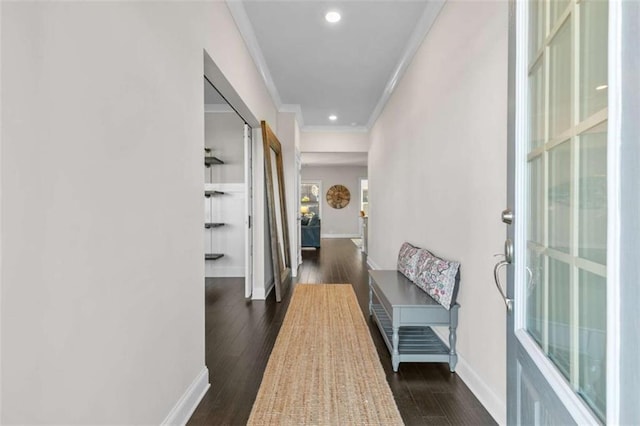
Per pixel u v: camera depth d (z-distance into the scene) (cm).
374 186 600
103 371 119
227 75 260
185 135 183
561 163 95
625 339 58
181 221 179
